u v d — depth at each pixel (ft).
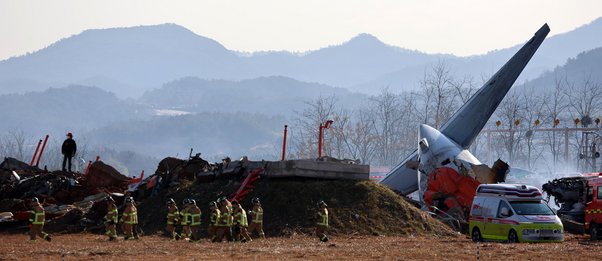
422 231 191.11
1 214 225.56
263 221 188.75
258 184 202.08
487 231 171.01
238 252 138.31
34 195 255.50
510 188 168.76
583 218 212.43
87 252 139.33
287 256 130.62
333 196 195.11
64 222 214.90
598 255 133.80
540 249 144.66
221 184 211.20
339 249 145.38
